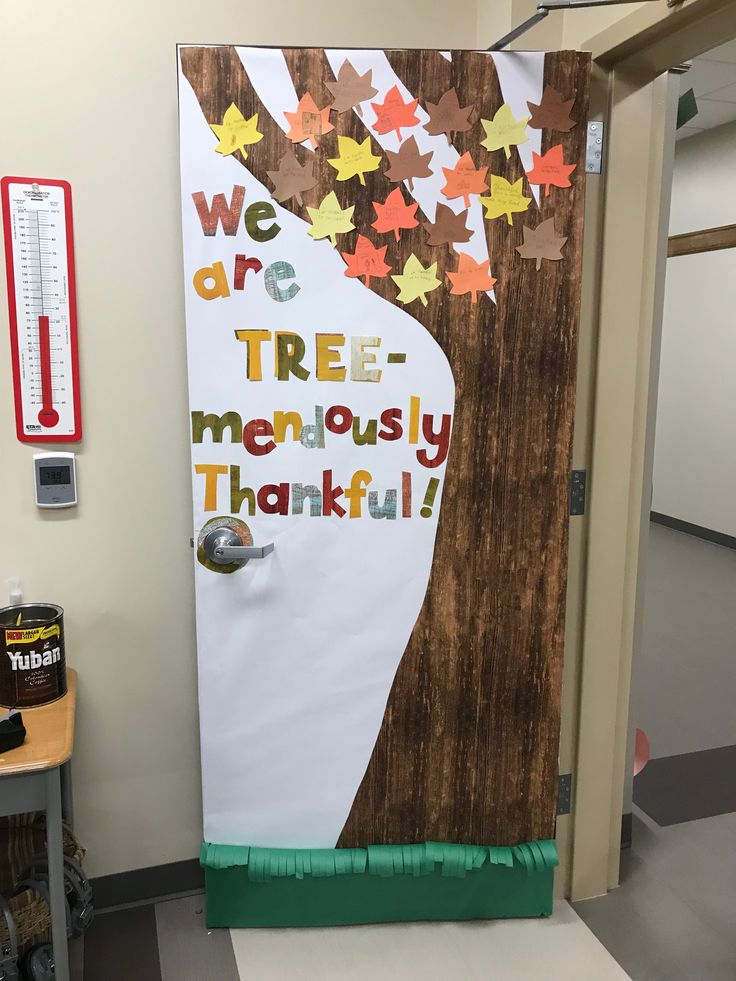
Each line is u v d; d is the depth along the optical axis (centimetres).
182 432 174
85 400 166
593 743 188
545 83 155
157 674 182
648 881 201
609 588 182
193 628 183
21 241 156
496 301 162
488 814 182
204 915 186
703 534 574
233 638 168
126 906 188
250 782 175
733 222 521
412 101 153
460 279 160
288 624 169
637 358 175
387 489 166
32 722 145
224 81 149
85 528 171
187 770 188
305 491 164
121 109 159
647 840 218
